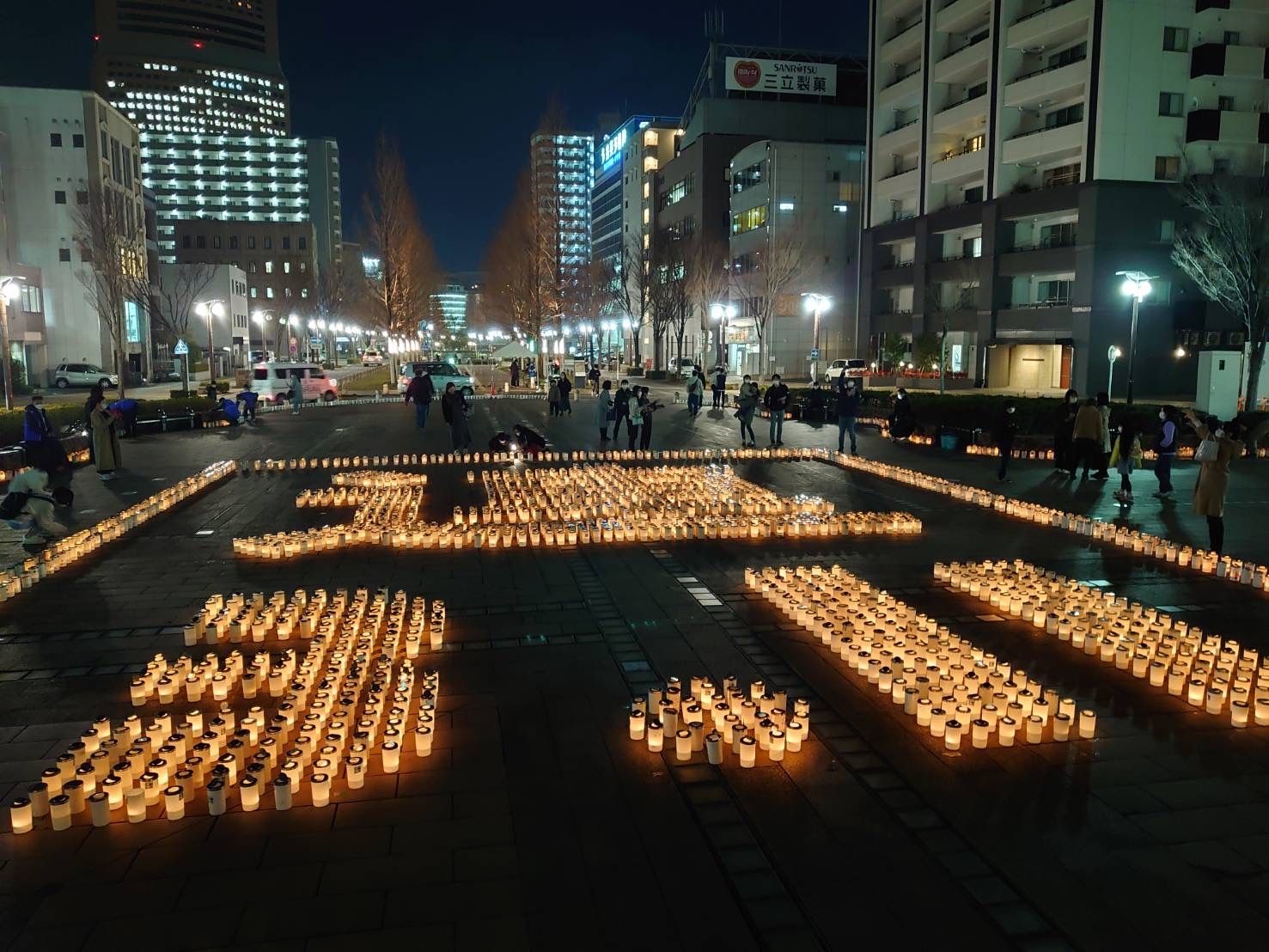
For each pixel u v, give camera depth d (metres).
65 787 5.07
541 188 56.06
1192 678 6.57
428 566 10.53
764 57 79.06
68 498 14.09
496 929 3.93
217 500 15.35
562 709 6.35
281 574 10.25
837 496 15.67
